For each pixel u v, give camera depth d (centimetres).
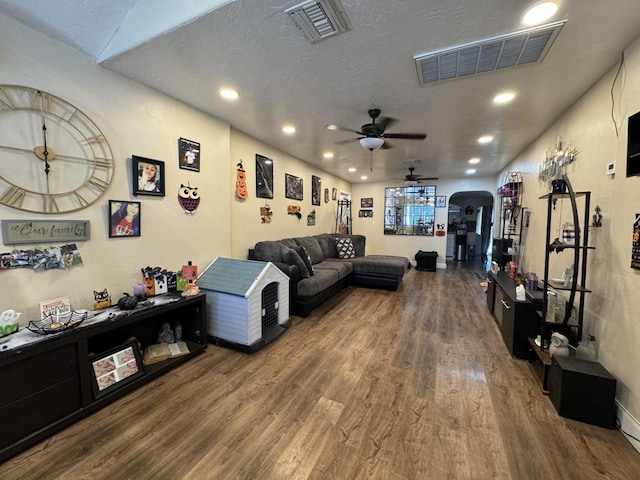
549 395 193
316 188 591
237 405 182
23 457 139
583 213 229
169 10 161
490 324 330
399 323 331
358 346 269
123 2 173
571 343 218
